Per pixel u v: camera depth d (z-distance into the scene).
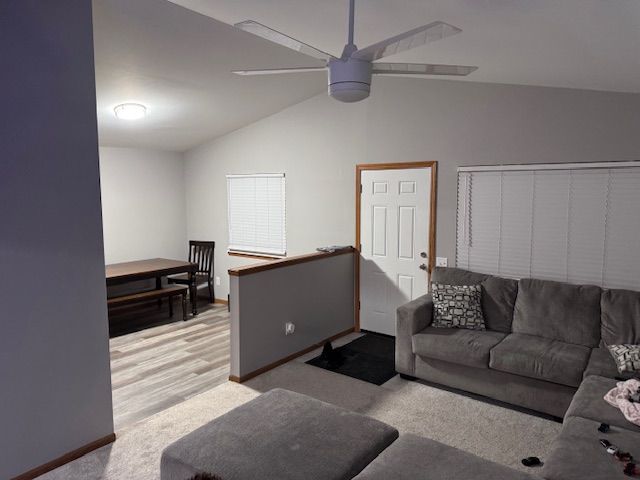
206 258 6.64
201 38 3.57
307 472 1.91
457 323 3.83
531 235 4.07
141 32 3.35
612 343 3.31
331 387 3.77
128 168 6.23
